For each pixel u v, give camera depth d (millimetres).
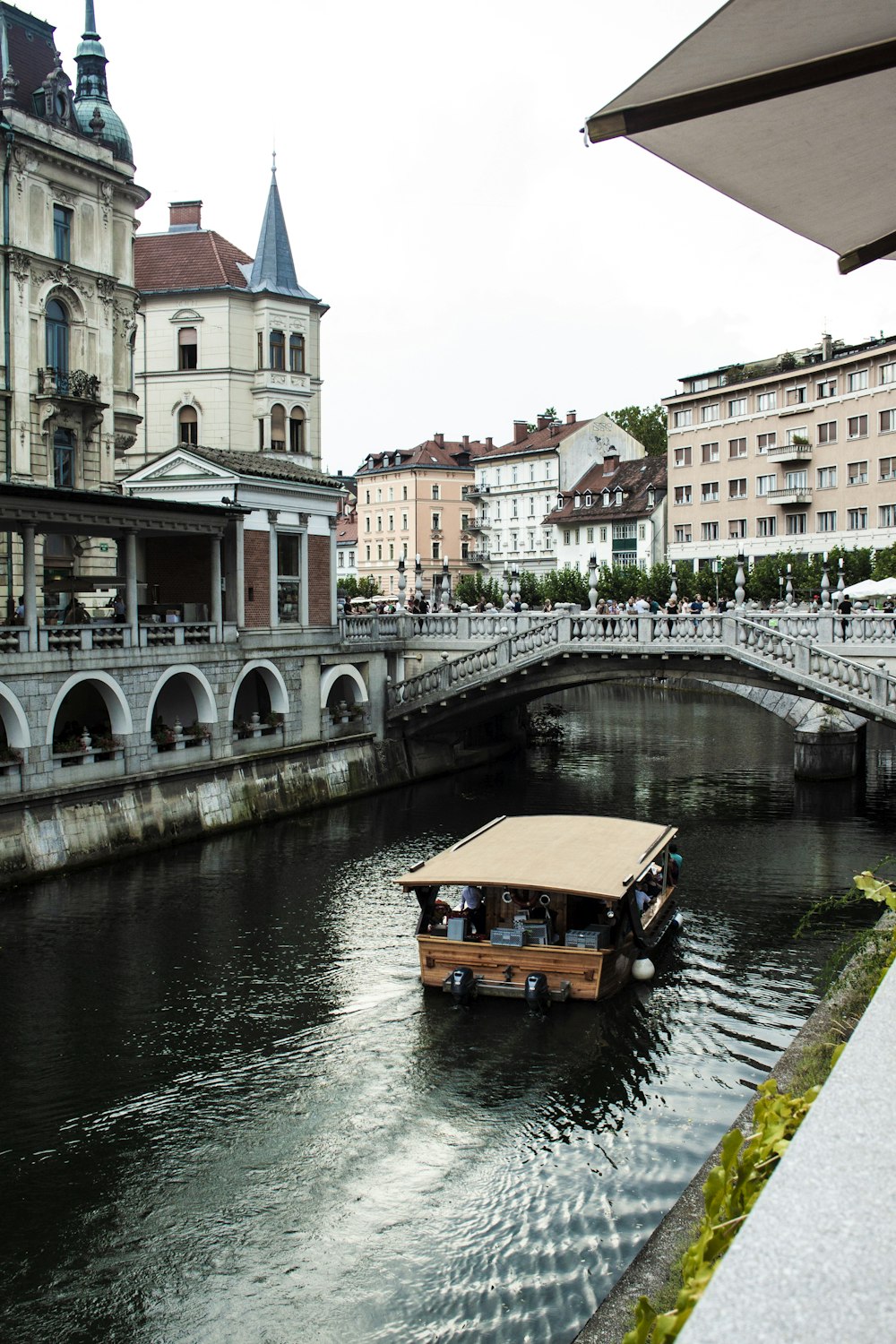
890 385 63031
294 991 20625
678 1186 14141
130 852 29406
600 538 89250
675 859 26609
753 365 76875
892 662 34219
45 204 37781
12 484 26047
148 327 53906
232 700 34250
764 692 41719
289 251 54625
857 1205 2166
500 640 39312
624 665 37438
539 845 23578
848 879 27688
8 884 26031
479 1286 12328
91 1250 13086
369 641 41219
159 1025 19125
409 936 23562
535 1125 15805
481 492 105625
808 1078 10906
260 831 33312
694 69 4000
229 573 35562
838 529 67375
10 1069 17531
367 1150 15172
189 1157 15055
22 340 37000
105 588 40750
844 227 5543
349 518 129875
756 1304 1895
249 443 54125
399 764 41531
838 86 4188
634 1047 18234
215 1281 12508
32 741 27094
